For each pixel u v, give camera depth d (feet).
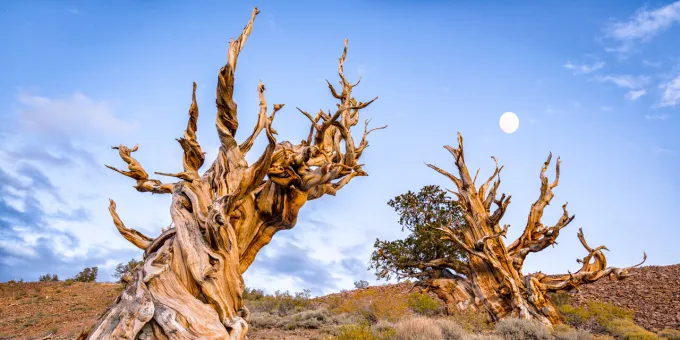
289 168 35.37
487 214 68.18
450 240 68.49
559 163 70.95
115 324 23.84
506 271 63.10
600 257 63.21
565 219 64.49
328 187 37.63
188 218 30.22
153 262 27.81
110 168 33.27
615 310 62.90
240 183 31.27
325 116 42.06
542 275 65.77
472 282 65.46
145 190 34.42
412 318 46.68
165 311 25.22
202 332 25.46
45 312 69.97
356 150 41.75
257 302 79.00
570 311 63.05
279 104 34.94
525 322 51.08
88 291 85.61
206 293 27.71
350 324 50.37
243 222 34.71
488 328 55.36
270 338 46.68
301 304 78.59
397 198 78.38
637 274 84.07
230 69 29.60
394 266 72.79
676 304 63.46
